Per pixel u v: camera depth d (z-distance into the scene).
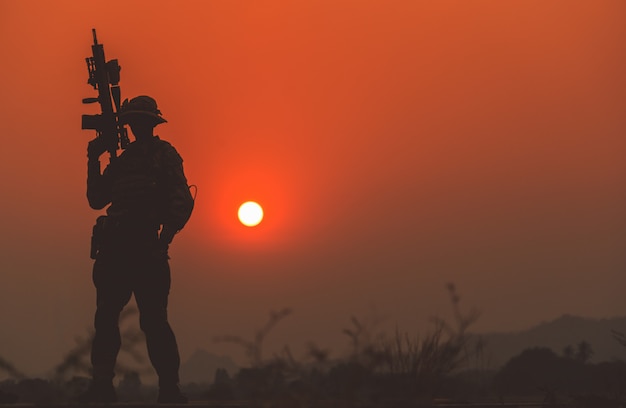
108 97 24.50
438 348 15.92
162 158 23.75
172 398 22.70
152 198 23.44
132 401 20.14
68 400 16.53
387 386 15.38
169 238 23.42
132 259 22.84
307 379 14.34
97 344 22.17
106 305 22.62
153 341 22.89
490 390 20.80
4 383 19.41
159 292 23.16
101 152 24.41
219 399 17.52
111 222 23.16
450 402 18.09
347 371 14.27
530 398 30.41
